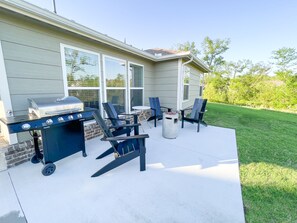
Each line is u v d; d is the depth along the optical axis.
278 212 1.54
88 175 2.17
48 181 2.03
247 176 2.17
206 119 6.26
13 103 2.43
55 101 2.36
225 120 6.09
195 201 1.69
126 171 2.29
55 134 2.22
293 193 1.83
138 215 1.51
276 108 10.93
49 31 2.79
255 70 14.07
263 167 2.43
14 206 1.60
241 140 3.66
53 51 2.89
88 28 3.02
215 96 15.24
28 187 1.90
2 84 2.28
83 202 1.67
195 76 8.27
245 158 2.73
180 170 2.32
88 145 3.28
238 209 1.58
